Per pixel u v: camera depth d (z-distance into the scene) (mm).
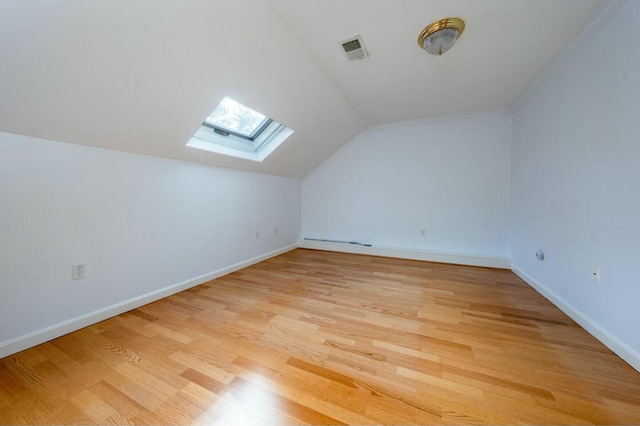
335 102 2744
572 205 1847
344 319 1819
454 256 3363
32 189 1459
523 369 1278
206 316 1864
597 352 1420
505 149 3143
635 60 1299
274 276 2850
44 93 1282
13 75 1151
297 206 4383
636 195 1300
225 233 2912
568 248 1890
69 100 1377
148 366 1297
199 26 1362
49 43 1108
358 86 2449
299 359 1363
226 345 1490
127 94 1523
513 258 3018
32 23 1019
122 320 1796
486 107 3010
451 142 3400
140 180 2033
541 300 2158
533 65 2072
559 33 1670
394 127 3707
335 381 1198
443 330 1667
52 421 979
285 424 970
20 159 1406
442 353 1416
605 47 1513
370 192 3930
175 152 2229
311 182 4371
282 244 4012
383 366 1307
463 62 2033
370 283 2609
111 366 1295
